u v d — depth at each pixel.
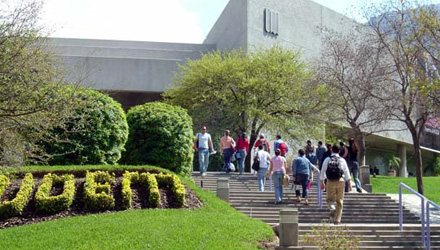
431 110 23.09
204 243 10.73
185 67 34.16
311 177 18.78
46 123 11.19
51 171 15.28
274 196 17.61
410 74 24.20
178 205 13.96
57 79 16.50
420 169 24.70
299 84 31.89
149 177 14.83
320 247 11.00
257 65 32.69
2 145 11.06
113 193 14.12
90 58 34.88
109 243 10.38
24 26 11.99
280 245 11.46
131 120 18.89
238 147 23.11
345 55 30.00
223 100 32.41
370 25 27.91
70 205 13.17
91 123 16.94
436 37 21.64
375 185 28.23
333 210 13.98
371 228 13.27
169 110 19.11
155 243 10.48
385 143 50.03
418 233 13.41
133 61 35.62
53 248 10.08
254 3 36.38
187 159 19.00
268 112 32.22
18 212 12.55
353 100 27.97
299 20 38.81
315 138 32.19
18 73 10.85
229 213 13.98
